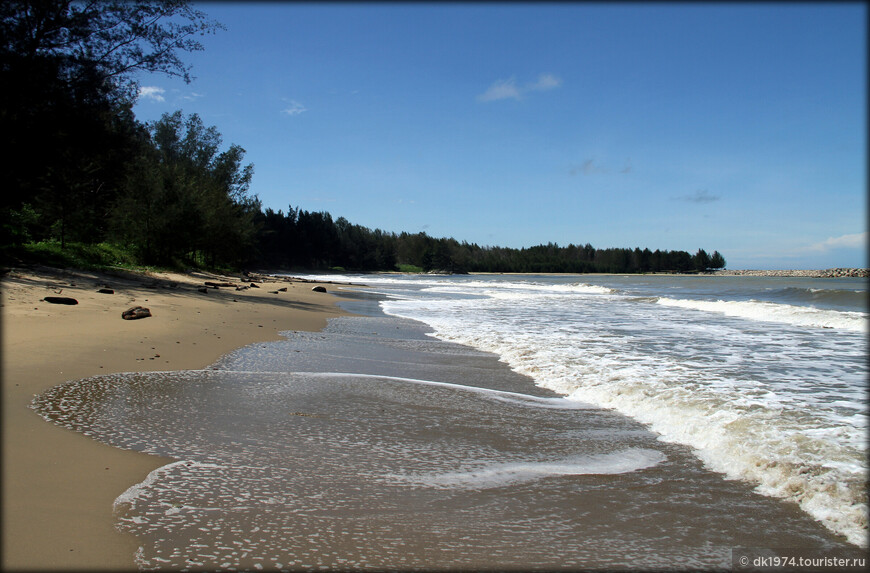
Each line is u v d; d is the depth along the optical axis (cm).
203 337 1069
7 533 310
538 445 531
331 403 655
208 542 319
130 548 306
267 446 491
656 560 326
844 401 693
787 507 396
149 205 3341
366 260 13000
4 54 1919
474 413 640
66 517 334
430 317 1888
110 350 838
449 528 356
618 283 6950
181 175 3738
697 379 828
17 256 1894
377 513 372
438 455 493
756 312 2080
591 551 333
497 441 539
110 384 657
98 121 2256
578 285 4875
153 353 865
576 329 1526
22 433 466
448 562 314
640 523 371
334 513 369
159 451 459
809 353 1111
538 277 11425
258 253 8688
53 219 2580
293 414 597
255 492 393
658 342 1256
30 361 712
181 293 1903
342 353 1041
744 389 760
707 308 2362
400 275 11156
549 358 1012
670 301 2694
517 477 448
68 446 447
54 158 2169
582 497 411
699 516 382
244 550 313
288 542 326
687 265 16800
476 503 395
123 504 360
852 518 372
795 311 1897
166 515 349
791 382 816
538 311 2194
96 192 3241
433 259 14088
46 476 389
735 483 441
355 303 2548
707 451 515
